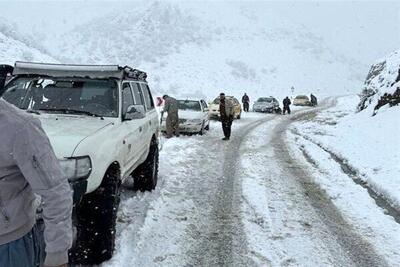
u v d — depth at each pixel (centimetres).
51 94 545
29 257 229
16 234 222
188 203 697
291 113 3247
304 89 8019
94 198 438
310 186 850
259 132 1820
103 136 456
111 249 451
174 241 537
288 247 534
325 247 538
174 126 1552
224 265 478
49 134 417
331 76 9244
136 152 606
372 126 1537
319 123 2241
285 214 663
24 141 211
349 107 4100
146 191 727
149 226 576
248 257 501
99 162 419
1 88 238
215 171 970
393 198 748
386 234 589
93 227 435
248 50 9031
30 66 566
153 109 773
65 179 225
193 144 1382
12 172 216
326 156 1180
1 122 208
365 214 671
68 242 222
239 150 1295
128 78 633
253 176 927
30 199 230
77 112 528
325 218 650
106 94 549
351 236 578
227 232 578
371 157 1094
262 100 3478
